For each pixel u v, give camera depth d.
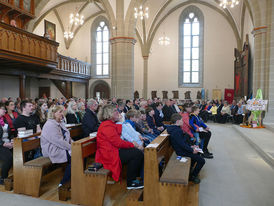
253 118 10.95
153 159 3.11
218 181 4.46
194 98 22.30
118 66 13.17
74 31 24.16
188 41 22.56
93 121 4.93
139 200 3.28
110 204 3.49
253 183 4.35
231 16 20.20
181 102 21.03
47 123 4.00
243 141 8.50
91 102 5.04
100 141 3.67
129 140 4.17
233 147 7.49
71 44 24.44
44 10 19.11
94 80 23.98
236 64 18.59
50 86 20.78
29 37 11.36
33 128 4.56
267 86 10.82
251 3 11.05
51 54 13.03
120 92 13.14
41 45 12.21
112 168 3.54
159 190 3.08
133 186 3.61
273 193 3.90
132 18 13.12
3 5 11.71
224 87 21.50
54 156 3.88
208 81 21.97
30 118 4.58
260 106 10.44
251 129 10.29
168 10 22.27
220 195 3.82
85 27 24.22
